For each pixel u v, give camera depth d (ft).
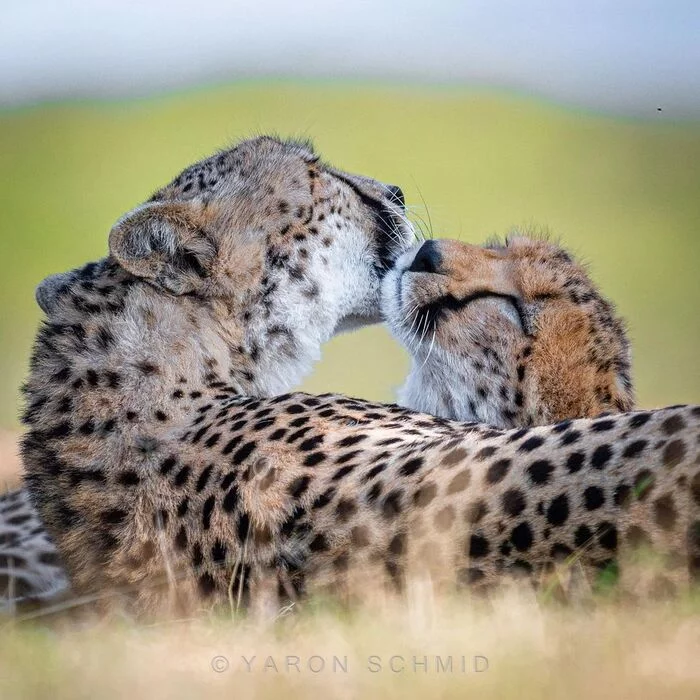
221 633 26.63
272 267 38.40
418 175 194.39
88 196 197.06
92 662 24.20
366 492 29.35
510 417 39.91
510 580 26.94
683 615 24.57
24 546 38.63
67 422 33.71
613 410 39.37
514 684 21.97
